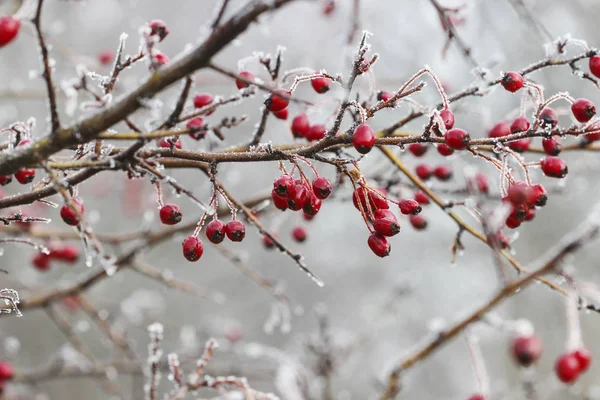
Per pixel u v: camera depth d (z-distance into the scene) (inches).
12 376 174.7
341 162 78.4
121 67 83.0
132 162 75.6
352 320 398.3
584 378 360.5
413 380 390.3
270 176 397.1
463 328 148.3
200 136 96.4
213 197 80.8
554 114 89.6
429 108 84.1
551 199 378.0
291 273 415.8
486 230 97.0
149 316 223.9
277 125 247.9
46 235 163.2
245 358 212.7
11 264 329.4
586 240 139.3
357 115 103.5
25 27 171.5
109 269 72.0
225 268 405.1
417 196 124.3
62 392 333.1
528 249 378.6
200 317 385.4
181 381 112.0
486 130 116.9
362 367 361.1
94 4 350.6
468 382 391.2
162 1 398.3
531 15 128.5
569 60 90.0
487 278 417.7
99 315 173.0
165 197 180.5
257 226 98.6
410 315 387.2
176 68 71.6
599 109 319.6
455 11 128.6
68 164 75.0
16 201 78.8
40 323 343.9
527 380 170.2
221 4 70.2
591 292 138.8
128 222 370.6
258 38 360.8
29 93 189.0
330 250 428.8
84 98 190.7
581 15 351.3
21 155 73.0
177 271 393.1
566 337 368.5
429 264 421.7
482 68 93.8
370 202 84.5
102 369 177.5
